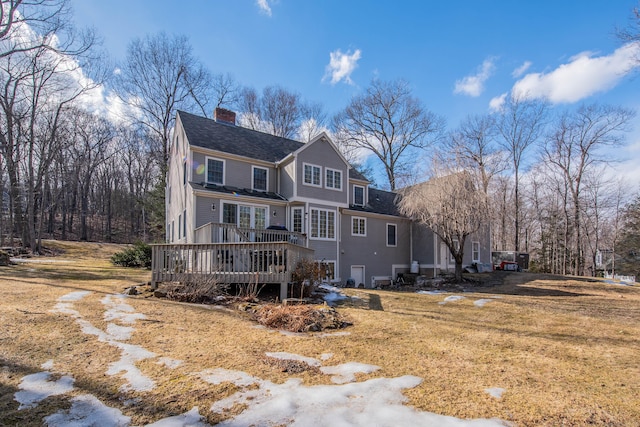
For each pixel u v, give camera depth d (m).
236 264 9.48
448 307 9.41
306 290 9.22
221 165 15.40
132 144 39.72
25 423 2.78
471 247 22.31
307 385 3.70
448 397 3.47
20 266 14.70
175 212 17.88
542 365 4.61
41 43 19.22
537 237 34.75
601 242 34.34
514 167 29.05
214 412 3.04
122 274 13.14
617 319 7.98
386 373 4.14
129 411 3.03
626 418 3.12
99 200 43.75
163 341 5.10
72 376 3.70
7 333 4.96
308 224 16.16
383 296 10.73
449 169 14.82
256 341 5.40
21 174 27.94
